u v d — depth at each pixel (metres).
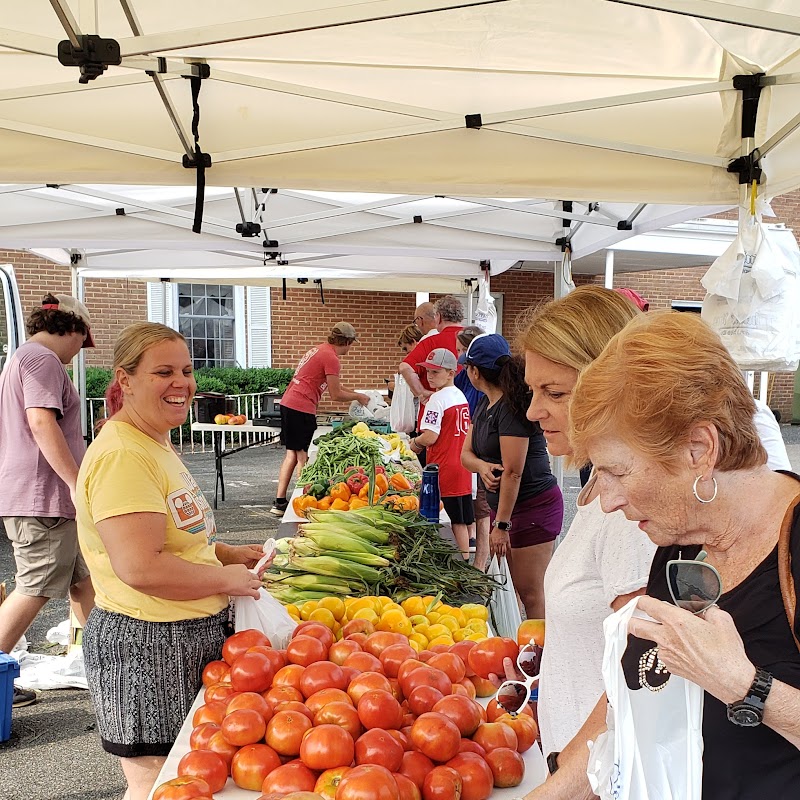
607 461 1.16
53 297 4.29
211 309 15.62
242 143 3.18
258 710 1.87
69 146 3.10
